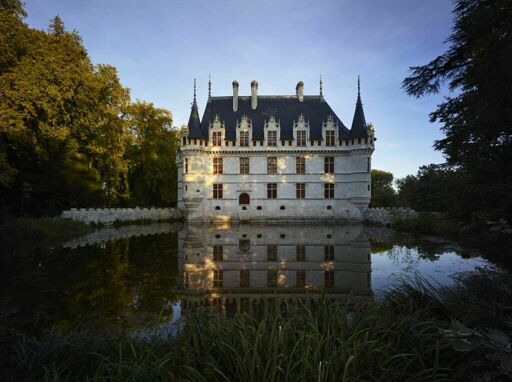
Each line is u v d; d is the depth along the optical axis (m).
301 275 13.59
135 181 48.47
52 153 31.05
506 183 8.92
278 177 42.91
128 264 15.79
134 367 4.27
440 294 7.23
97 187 35.41
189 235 27.89
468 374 4.16
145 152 46.47
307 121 43.66
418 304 6.51
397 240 23.31
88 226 31.92
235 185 42.84
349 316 6.57
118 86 37.06
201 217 42.41
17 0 26.30
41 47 26.92
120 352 4.43
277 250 19.77
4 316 8.80
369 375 3.87
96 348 5.64
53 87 26.27
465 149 10.59
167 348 5.37
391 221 36.31
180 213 47.41
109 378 4.38
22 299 10.28
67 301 10.12
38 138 28.23
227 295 10.91
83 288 11.66
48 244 22.06
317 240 24.14
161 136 48.50
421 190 40.62
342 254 18.16
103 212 36.12
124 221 38.84
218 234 28.67
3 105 23.92
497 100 8.41
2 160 23.45
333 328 4.53
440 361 4.54
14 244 21.81
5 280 12.71
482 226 11.09
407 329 5.12
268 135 43.31
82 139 34.19
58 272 14.05
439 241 22.23
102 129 36.81
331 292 11.12
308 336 4.06
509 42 7.76
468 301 6.64
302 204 42.81
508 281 7.43
